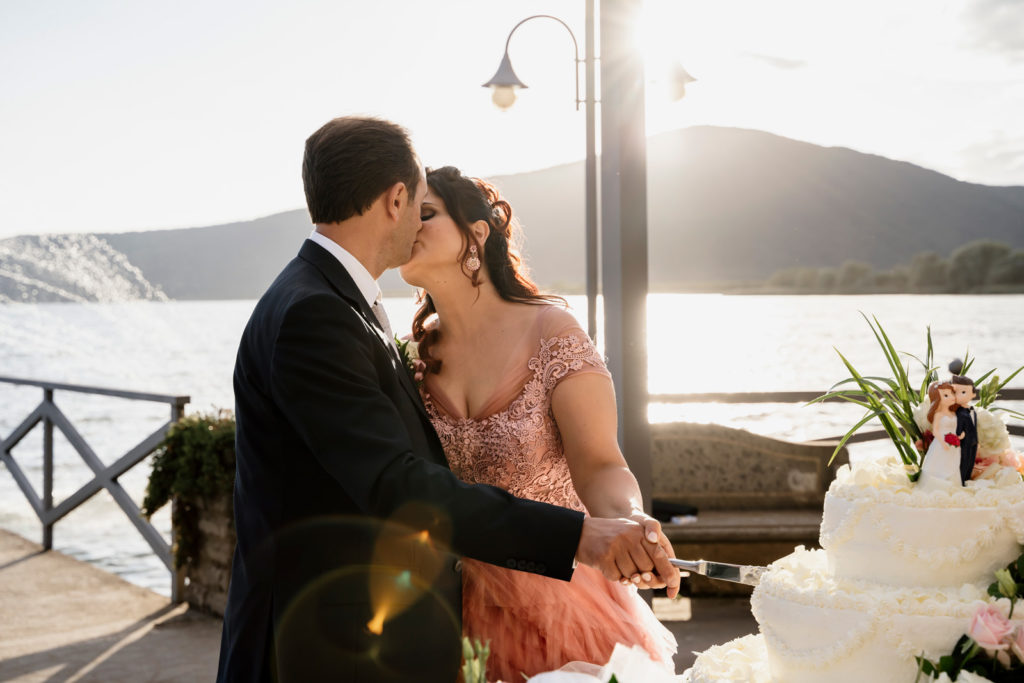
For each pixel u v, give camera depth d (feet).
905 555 5.57
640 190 13.02
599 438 7.42
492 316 7.81
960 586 5.56
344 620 5.90
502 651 7.41
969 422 5.65
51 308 312.29
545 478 7.72
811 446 20.48
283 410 5.83
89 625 16.89
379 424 5.77
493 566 7.47
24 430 24.08
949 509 5.47
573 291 554.05
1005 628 5.05
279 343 5.87
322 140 6.31
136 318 317.63
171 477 17.60
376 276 6.55
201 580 17.79
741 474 20.51
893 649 5.37
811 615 5.61
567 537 5.68
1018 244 616.80
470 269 7.60
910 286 557.74
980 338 151.94
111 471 20.12
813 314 268.41
